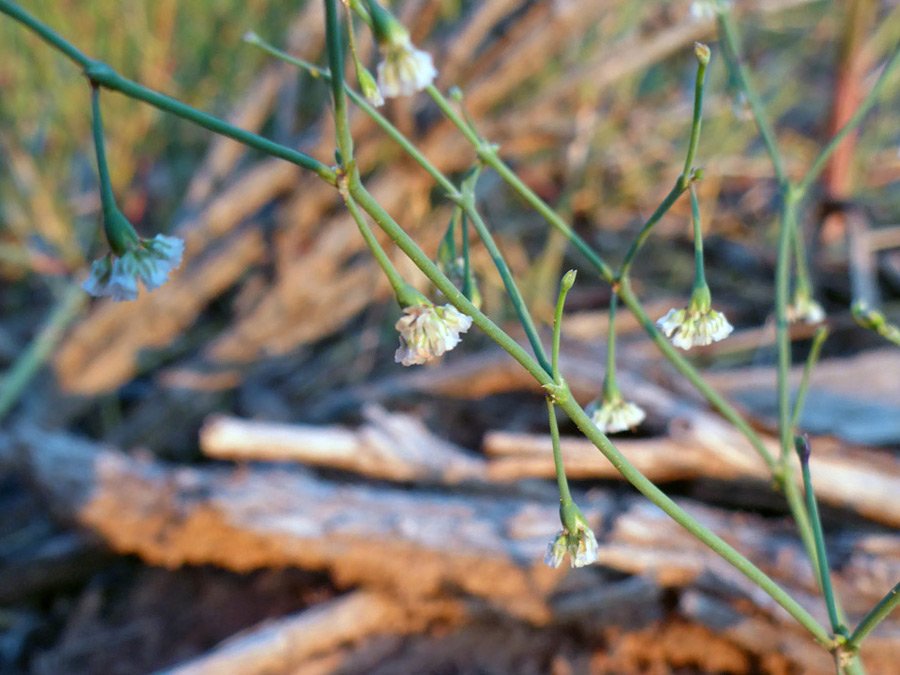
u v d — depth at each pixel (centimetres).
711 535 7
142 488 14
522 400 17
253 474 14
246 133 6
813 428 14
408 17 16
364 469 15
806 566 11
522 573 12
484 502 14
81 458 14
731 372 16
